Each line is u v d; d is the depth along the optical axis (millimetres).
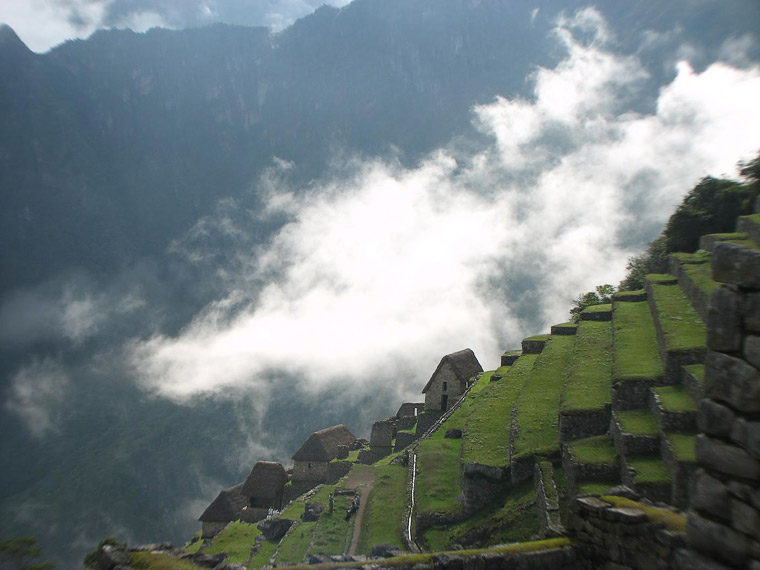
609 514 13039
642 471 22656
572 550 13375
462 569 12047
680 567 10945
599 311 49750
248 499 72875
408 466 47500
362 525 39875
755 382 9570
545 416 34781
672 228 56094
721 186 54688
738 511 9633
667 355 28141
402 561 11852
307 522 44125
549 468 29172
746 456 9570
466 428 39594
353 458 74250
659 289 42219
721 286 10445
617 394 28688
